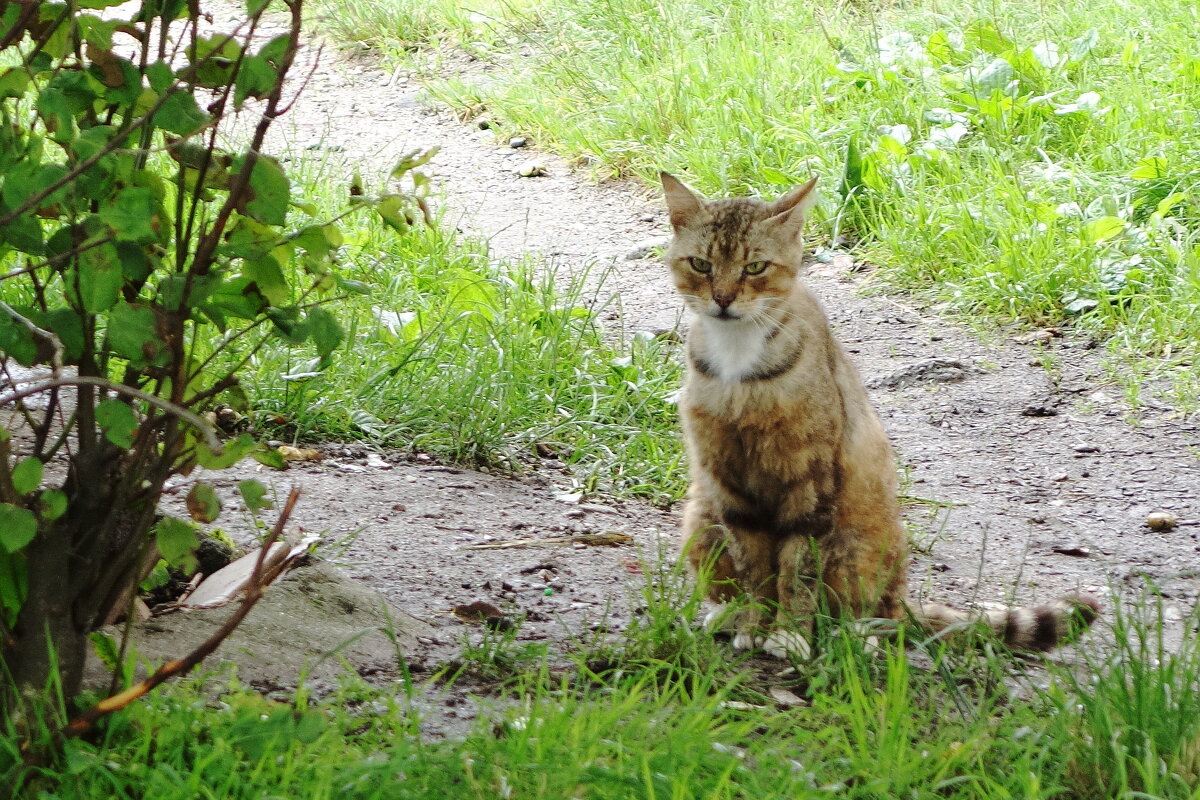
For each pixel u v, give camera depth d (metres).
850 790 4.86
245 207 4.54
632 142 16.33
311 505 7.95
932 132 14.93
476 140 17.58
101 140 4.30
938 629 7.05
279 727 4.67
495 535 8.05
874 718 5.45
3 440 4.46
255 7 4.41
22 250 4.46
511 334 10.75
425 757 4.69
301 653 5.84
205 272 4.63
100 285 4.29
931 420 11.12
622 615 6.96
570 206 15.55
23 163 4.27
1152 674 5.64
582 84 17.89
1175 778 5.02
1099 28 16.77
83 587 4.78
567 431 10.06
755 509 7.49
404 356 10.10
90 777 4.47
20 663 4.69
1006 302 12.73
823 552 7.34
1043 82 15.56
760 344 7.16
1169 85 15.23
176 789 4.32
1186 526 9.29
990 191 13.79
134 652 4.91
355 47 20.56
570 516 8.67
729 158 15.47
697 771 4.81
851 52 17.22
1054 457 10.45
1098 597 8.02
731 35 18.30
